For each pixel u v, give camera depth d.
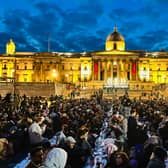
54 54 186.75
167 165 21.03
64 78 187.75
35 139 23.75
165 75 184.75
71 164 19.03
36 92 109.94
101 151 24.56
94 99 86.31
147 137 23.25
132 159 17.08
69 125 24.84
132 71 179.38
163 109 46.28
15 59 186.38
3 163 21.45
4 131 24.19
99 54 180.00
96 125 30.34
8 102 48.53
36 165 13.24
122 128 28.20
